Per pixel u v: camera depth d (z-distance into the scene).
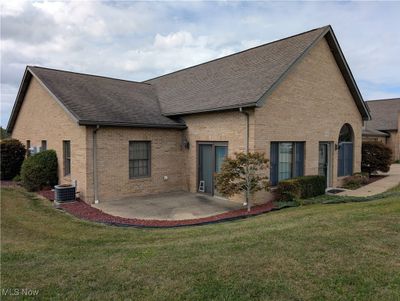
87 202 10.99
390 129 31.02
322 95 13.58
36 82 15.17
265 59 13.29
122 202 11.27
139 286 3.91
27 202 10.70
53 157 13.22
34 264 4.89
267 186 10.13
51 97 13.62
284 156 12.09
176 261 4.68
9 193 12.12
